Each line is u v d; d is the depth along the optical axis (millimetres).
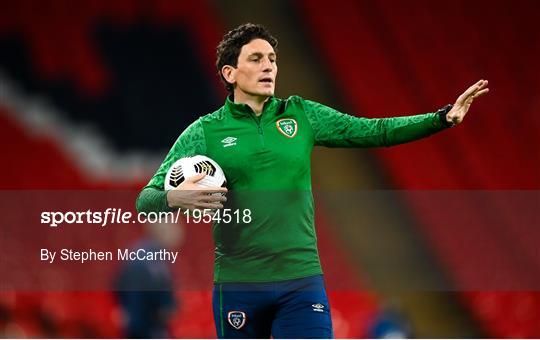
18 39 39750
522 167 40344
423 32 41406
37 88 39625
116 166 39406
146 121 40000
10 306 27500
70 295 27656
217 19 40625
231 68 13742
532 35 41344
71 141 39406
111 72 40031
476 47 41312
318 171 40375
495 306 29266
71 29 40000
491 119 40875
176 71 40312
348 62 41125
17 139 39156
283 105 13711
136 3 40312
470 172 40375
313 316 13000
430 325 27734
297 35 41188
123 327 19953
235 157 13250
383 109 40844
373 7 41406
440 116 13172
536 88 41000
